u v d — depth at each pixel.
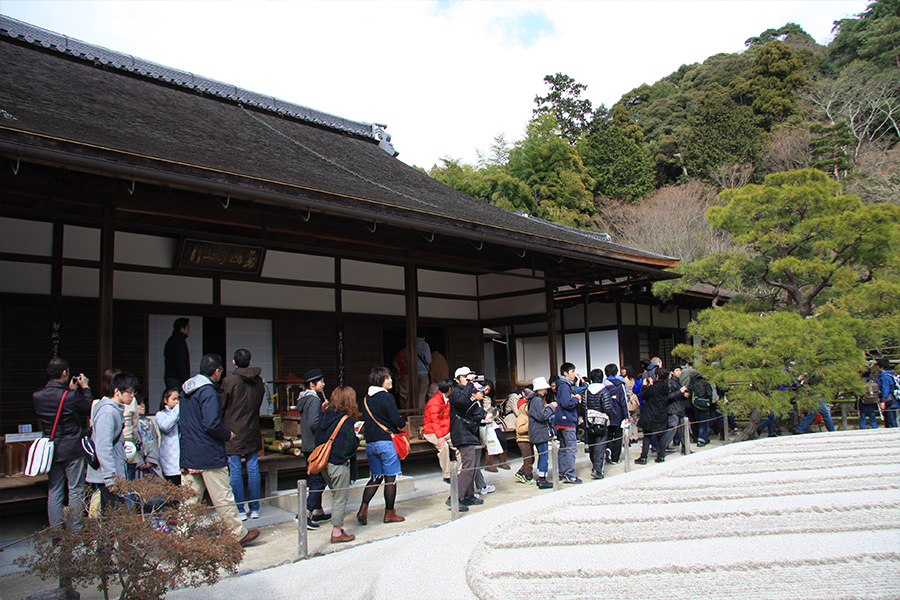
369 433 6.26
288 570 4.68
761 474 7.91
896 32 38.28
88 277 7.52
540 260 11.98
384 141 15.62
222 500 5.18
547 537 5.30
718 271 13.19
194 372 8.52
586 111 47.31
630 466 9.63
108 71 11.16
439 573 4.43
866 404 12.80
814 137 33.12
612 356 15.70
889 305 11.89
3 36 10.02
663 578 4.35
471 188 30.45
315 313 9.95
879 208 11.48
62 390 5.06
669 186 35.28
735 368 10.82
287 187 6.29
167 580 3.53
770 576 4.39
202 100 11.95
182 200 7.58
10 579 4.58
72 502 4.72
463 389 7.07
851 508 6.11
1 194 6.51
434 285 12.20
